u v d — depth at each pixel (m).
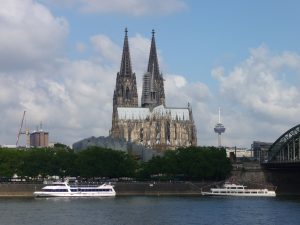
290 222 187.25
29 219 192.00
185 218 197.12
